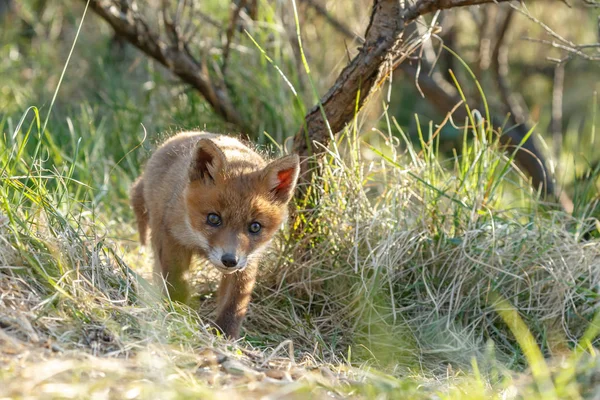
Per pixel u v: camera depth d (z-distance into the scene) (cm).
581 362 748
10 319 660
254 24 1506
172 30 1424
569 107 2350
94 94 1658
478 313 1000
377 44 992
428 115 2145
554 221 1105
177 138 1081
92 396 561
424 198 1094
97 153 1379
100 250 896
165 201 970
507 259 1023
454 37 1938
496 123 1769
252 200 912
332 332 977
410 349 938
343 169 1056
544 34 2097
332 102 1042
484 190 1116
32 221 830
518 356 935
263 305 1023
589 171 1266
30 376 571
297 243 1044
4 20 2005
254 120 1500
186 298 973
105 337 698
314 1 1692
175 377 621
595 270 1020
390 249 1020
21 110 1555
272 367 734
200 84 1453
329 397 646
